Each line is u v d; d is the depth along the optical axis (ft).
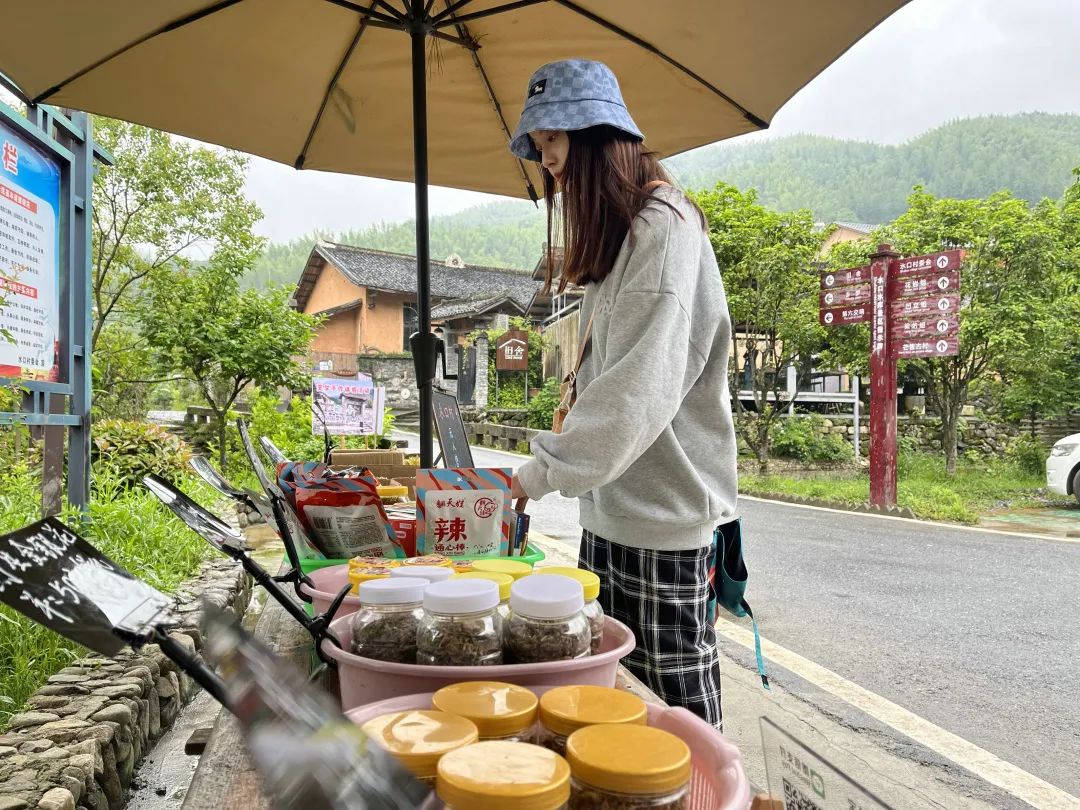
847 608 14.70
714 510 4.69
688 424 4.84
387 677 2.57
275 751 1.45
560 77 4.58
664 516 4.62
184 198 35.27
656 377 4.08
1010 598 15.62
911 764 8.16
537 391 78.79
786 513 27.89
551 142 4.77
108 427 19.15
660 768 1.79
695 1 5.98
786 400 47.16
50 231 12.15
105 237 34.09
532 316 94.79
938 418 48.88
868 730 9.00
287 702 1.52
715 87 6.85
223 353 27.84
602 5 6.46
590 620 3.09
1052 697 10.34
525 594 2.73
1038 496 35.35
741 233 38.42
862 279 30.60
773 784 1.98
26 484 13.97
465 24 7.19
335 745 1.49
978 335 36.29
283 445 27.89
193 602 10.32
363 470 5.53
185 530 13.21
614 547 4.88
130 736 7.05
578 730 2.02
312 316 31.42
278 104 7.80
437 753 1.88
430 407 7.08
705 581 4.82
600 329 4.69
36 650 8.07
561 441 4.11
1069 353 39.37
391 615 2.85
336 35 7.18
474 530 4.58
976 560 19.43
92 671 7.87
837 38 5.83
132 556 11.47
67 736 6.32
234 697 1.54
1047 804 7.39
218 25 6.73
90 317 13.55
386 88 7.97
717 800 2.07
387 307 99.45
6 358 10.83
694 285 4.44
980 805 7.32
